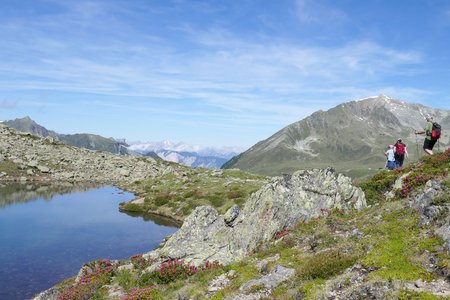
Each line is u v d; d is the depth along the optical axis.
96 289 26.09
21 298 30.81
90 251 44.47
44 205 73.62
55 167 123.00
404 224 19.91
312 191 30.23
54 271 37.44
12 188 92.75
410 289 13.84
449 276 14.26
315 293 15.59
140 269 27.89
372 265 16.33
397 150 36.47
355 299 14.34
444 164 27.64
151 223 60.28
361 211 26.91
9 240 48.03
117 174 124.69
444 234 16.97
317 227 24.75
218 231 30.33
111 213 67.88
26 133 155.12
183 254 27.84
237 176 91.44
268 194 29.73
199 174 94.12
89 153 150.38
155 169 134.12
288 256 21.62
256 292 17.94
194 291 20.25
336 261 17.58
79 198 83.56
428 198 21.28
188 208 65.12
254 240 27.42
